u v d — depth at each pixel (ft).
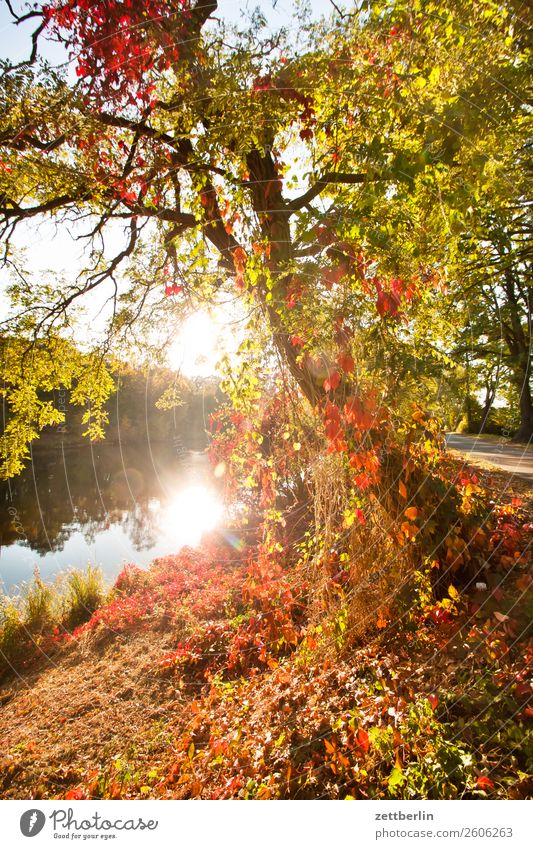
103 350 22.93
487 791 6.11
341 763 7.43
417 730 7.33
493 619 9.12
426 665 8.87
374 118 10.25
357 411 8.44
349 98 10.41
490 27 9.91
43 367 22.36
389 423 9.38
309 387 10.62
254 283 9.33
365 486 9.26
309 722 8.92
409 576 10.26
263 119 11.47
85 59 11.67
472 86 9.44
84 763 10.75
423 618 10.14
